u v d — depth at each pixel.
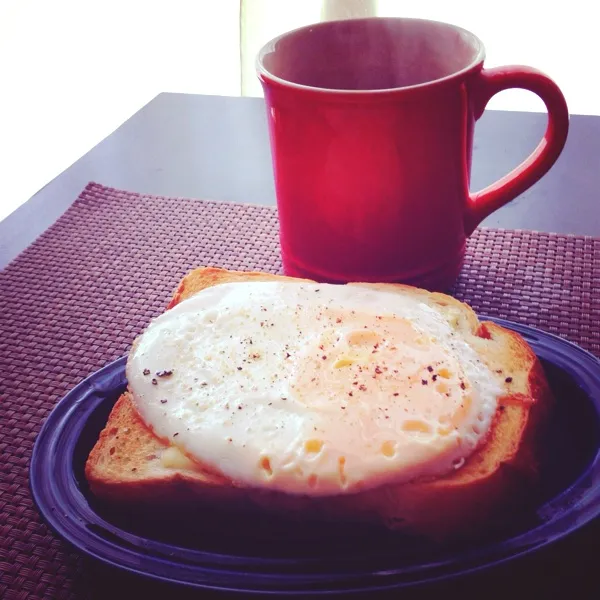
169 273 0.41
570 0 1.04
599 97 0.88
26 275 0.42
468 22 0.99
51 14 1.20
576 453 0.28
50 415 0.30
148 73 1.09
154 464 0.28
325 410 0.27
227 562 0.25
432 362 0.28
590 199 0.45
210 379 0.29
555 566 0.26
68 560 0.28
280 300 0.31
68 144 0.99
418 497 0.26
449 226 0.36
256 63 0.35
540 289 0.38
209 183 0.49
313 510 0.26
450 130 0.34
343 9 0.74
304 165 0.34
